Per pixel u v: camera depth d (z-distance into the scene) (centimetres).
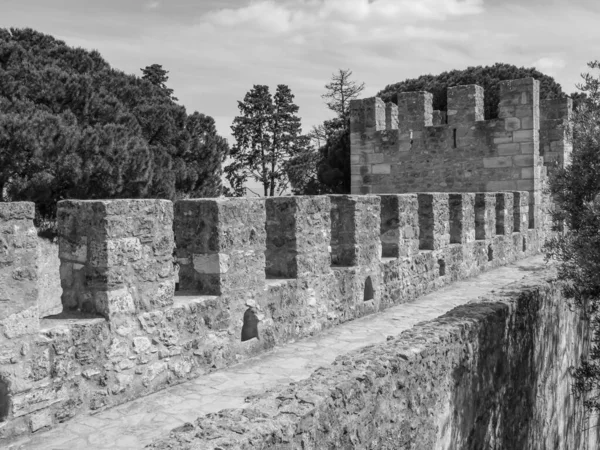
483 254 1555
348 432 497
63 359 565
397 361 570
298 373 714
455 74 4288
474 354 715
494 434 766
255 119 5362
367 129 2122
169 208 671
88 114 2180
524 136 1895
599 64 854
